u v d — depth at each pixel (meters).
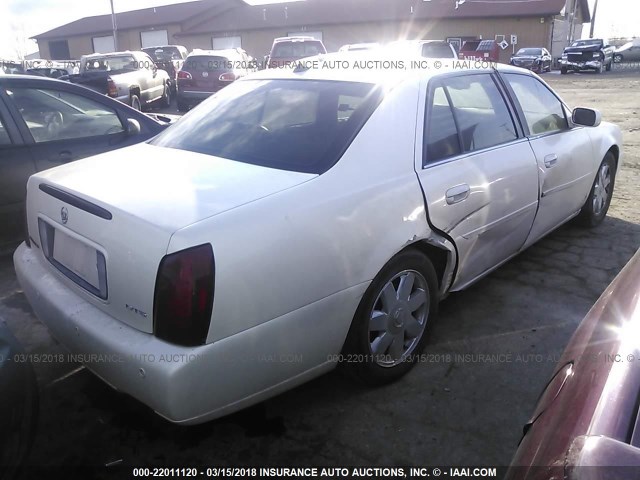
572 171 4.22
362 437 2.55
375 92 2.88
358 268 2.46
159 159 2.83
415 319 2.95
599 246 4.72
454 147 3.10
